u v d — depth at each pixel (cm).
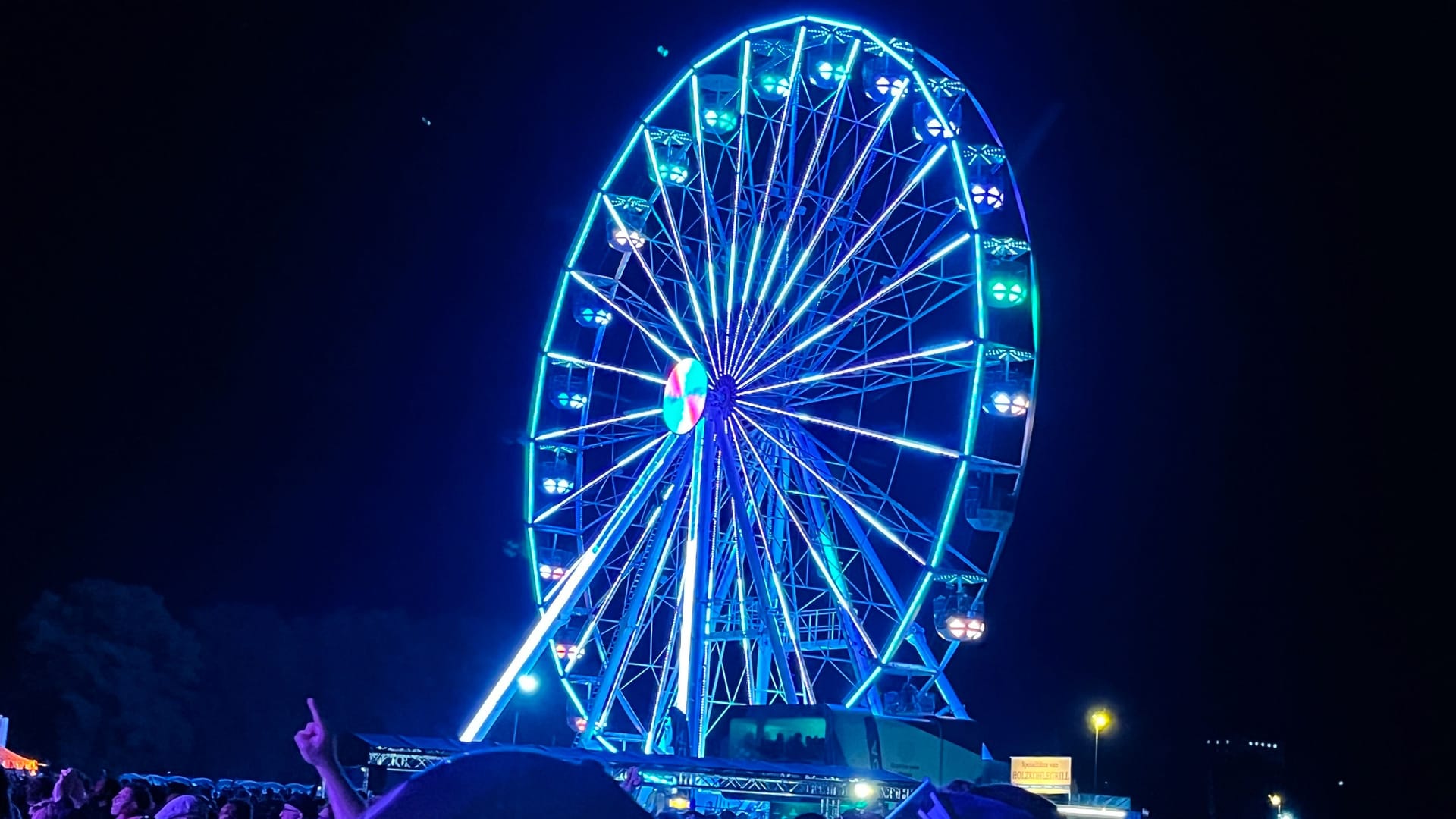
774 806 3616
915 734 4106
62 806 1644
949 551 4091
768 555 4131
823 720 3975
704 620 3956
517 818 293
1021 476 4134
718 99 4453
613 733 4275
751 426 4109
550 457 4534
